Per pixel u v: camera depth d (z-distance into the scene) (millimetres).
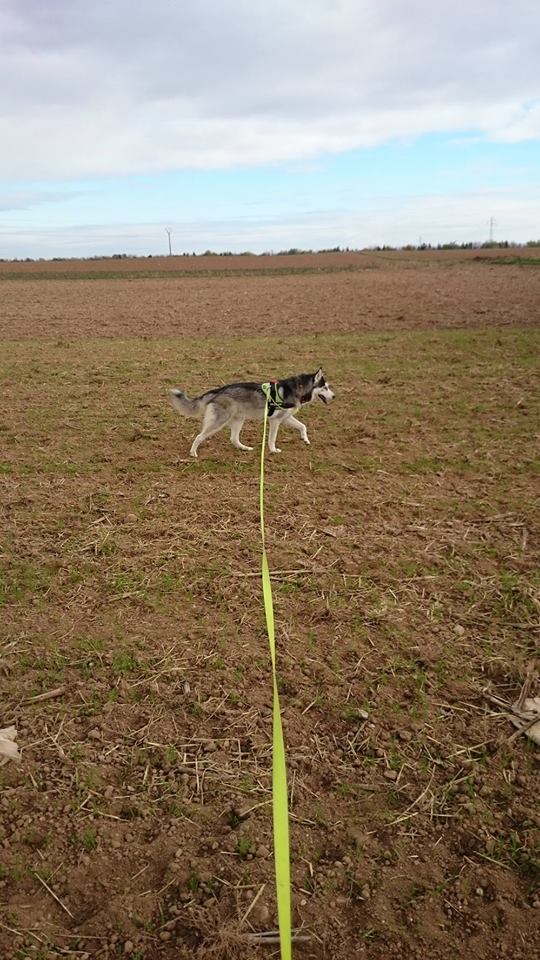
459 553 5766
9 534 6160
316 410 10328
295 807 3223
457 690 4062
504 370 12602
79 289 36969
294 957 2537
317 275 45188
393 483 7379
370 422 9648
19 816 3166
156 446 8734
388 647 4477
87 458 8266
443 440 8781
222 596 5094
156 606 4977
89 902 2766
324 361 14148
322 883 2832
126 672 4211
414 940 2596
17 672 4215
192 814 3182
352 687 4086
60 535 6121
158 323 21375
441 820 3158
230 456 8336
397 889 2809
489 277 36812
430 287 31594
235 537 6094
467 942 2590
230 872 2879
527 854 2955
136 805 3225
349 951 2559
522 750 3590
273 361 14305
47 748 3596
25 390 11797
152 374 13070
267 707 3918
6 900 2766
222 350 15789
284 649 4457
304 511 6664
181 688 4082
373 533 6164
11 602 5039
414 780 3398
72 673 4215
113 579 5352
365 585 5262
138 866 2918
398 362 13789
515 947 2568
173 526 6301
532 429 9070
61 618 4820
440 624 4734
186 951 2566
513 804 3232
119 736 3693
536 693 4020
